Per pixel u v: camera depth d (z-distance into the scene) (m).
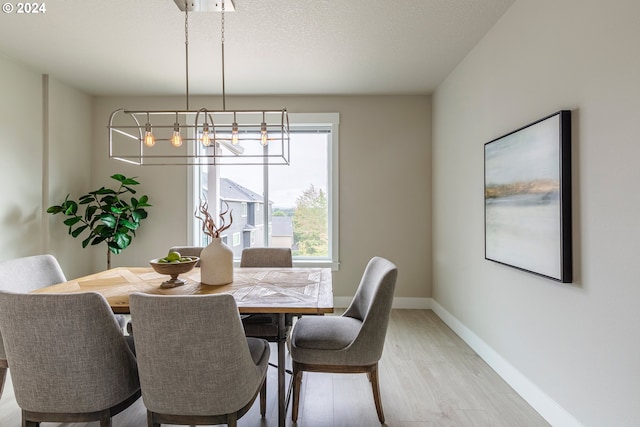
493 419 1.96
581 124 1.67
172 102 4.12
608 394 1.51
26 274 2.19
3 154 3.04
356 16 2.43
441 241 3.75
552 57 1.88
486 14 2.41
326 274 2.45
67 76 3.51
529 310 2.11
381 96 4.10
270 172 4.33
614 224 1.48
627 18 1.40
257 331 2.05
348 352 1.83
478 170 2.82
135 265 4.16
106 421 1.44
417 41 2.79
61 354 1.36
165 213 4.14
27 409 1.42
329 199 4.27
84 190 4.00
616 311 1.47
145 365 1.36
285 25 2.55
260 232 4.35
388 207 4.11
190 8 2.22
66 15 2.42
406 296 4.11
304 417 1.99
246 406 1.47
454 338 3.18
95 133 4.12
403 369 2.57
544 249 1.90
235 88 3.87
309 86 3.82
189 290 1.98
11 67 3.11
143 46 2.87
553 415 1.88
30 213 3.32
